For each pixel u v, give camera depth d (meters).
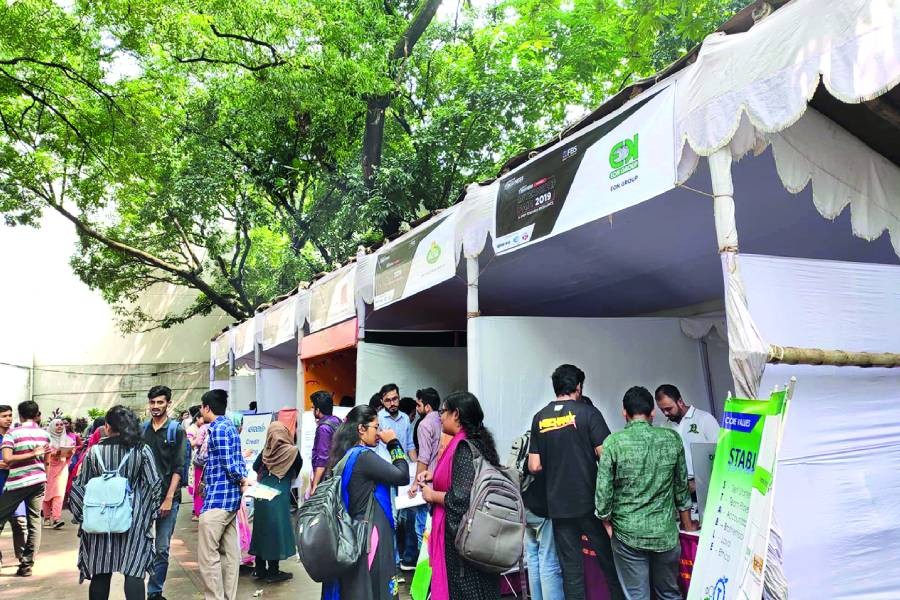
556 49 17.56
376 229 15.45
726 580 2.90
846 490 3.25
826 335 3.39
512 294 8.57
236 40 13.23
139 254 19.73
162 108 13.12
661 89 3.83
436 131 15.35
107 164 13.82
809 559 3.08
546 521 4.75
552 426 4.38
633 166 3.95
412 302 8.78
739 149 3.38
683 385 6.32
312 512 3.82
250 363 16.91
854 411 3.37
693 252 6.93
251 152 17.88
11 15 9.79
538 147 5.10
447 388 8.84
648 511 3.84
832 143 3.74
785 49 3.03
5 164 14.37
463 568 3.74
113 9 10.12
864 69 2.70
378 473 4.04
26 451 7.18
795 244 6.55
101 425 8.70
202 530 5.23
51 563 7.88
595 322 6.07
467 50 17.73
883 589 3.19
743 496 2.92
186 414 12.80
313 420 8.95
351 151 17.67
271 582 6.47
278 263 22.62
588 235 6.16
